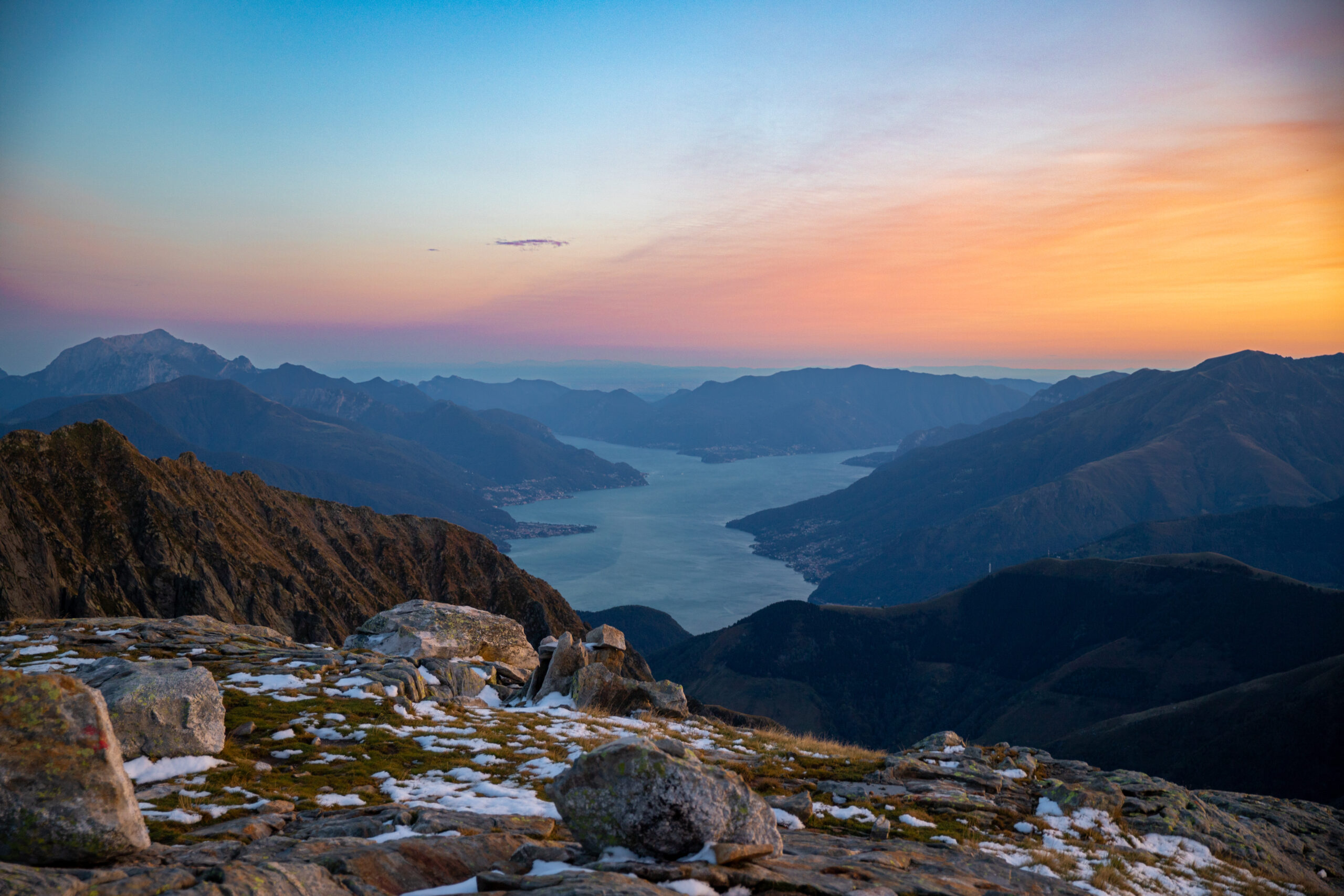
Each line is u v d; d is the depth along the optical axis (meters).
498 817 13.09
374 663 28.92
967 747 26.22
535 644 149.62
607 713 29.11
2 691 9.07
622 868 8.84
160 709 15.99
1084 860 15.56
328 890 8.01
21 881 6.65
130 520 114.62
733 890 8.70
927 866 12.26
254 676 25.11
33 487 108.94
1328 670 165.88
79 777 8.80
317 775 16.39
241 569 118.88
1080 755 177.62
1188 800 21.72
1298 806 27.39
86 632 30.20
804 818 15.77
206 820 12.45
